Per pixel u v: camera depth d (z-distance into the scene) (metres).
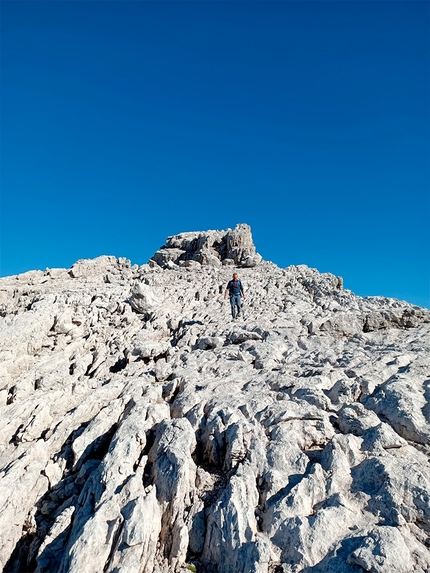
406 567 7.77
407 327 20.88
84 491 11.00
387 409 12.41
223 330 22.45
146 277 38.16
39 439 14.31
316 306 27.92
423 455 10.84
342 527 8.88
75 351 21.31
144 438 12.30
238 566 8.48
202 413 13.22
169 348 20.45
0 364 18.41
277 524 9.16
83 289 32.66
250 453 11.24
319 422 12.17
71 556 8.79
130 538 8.84
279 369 16.53
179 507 10.08
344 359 16.62
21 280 39.50
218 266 45.19
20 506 11.32
